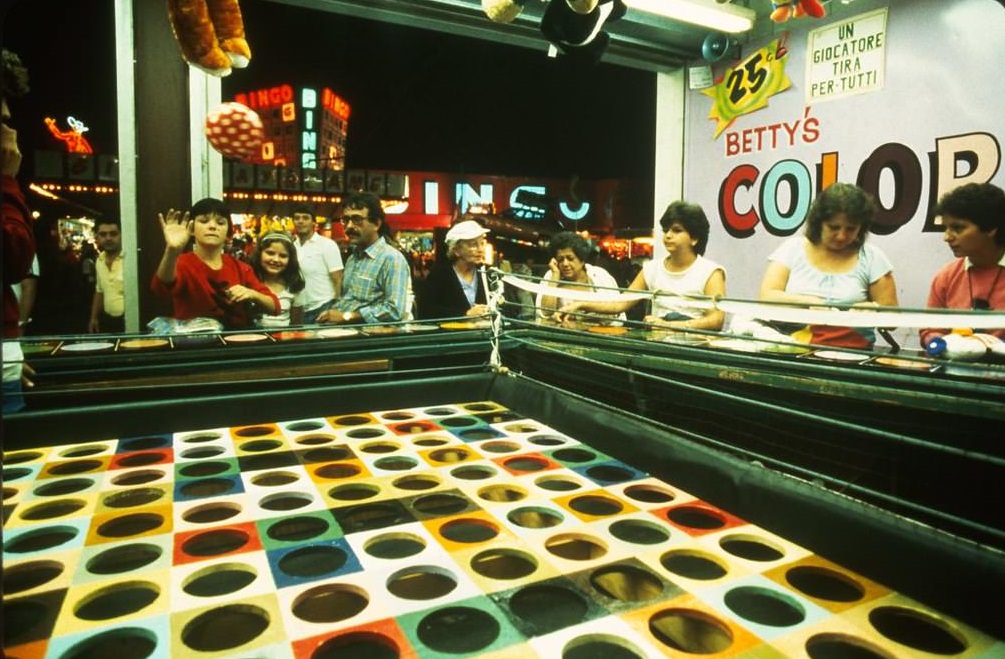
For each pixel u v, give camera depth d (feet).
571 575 3.44
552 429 6.20
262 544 3.81
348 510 4.29
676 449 4.76
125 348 6.78
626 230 71.41
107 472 4.97
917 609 3.15
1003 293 8.89
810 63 14.37
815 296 10.02
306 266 15.48
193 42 5.16
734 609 3.12
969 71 11.89
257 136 8.63
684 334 7.73
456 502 4.43
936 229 12.64
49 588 3.32
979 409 4.34
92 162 38.93
